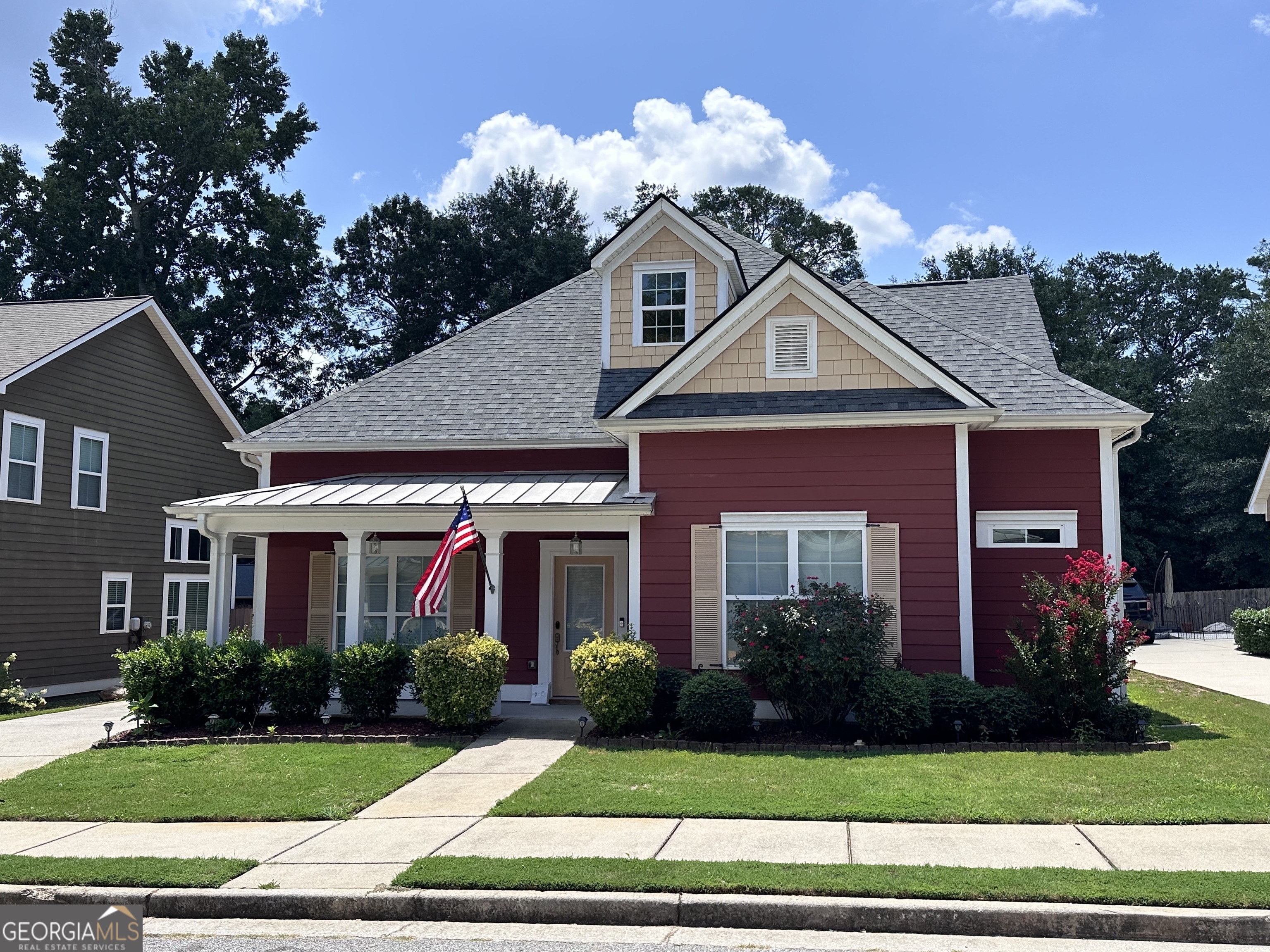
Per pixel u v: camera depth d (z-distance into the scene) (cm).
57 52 4181
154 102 4356
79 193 3944
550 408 1697
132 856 806
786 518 1388
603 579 1652
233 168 4156
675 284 1728
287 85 4634
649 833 833
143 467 2369
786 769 1044
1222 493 4212
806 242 5144
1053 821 840
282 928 682
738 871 713
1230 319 5938
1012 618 1416
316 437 1686
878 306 1725
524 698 1633
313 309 4459
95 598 2191
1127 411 1391
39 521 2025
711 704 1202
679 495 1420
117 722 1534
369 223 4647
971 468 1453
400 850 809
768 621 1266
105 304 2342
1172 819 834
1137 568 4412
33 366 1966
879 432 1380
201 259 4244
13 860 794
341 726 1354
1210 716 1338
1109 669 1172
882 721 1170
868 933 648
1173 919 623
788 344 1448
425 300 4666
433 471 1688
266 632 1700
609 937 650
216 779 1073
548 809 908
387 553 1670
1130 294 6262
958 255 5434
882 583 1353
